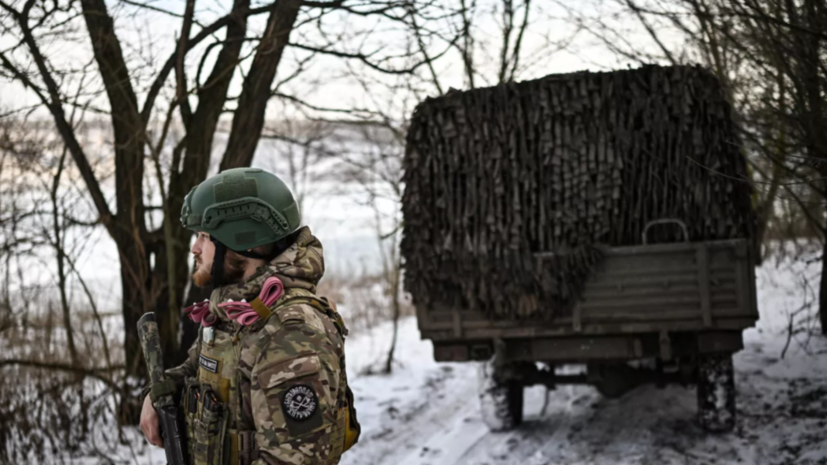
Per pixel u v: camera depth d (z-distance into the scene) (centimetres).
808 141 537
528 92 571
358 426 224
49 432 585
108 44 618
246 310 204
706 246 538
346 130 1062
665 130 553
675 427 612
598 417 669
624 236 569
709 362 582
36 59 569
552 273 558
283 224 218
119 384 684
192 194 225
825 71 504
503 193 569
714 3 557
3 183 620
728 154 547
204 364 214
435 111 588
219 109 687
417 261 582
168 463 219
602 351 566
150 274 701
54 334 696
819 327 845
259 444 196
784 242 1291
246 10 645
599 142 561
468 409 746
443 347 589
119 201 675
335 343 209
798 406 620
